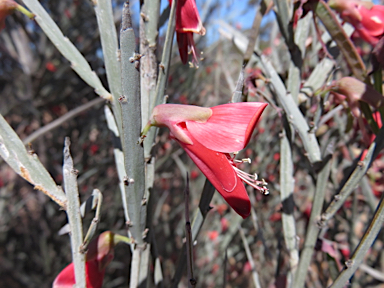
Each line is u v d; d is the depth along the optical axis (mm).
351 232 111
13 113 245
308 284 130
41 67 205
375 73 64
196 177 200
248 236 157
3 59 236
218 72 171
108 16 56
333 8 68
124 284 211
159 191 222
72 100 225
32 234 237
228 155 54
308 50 102
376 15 65
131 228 55
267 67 71
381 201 51
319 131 97
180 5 57
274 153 131
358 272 136
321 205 67
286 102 69
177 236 203
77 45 215
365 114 63
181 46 61
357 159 69
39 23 60
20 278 224
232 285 174
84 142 221
